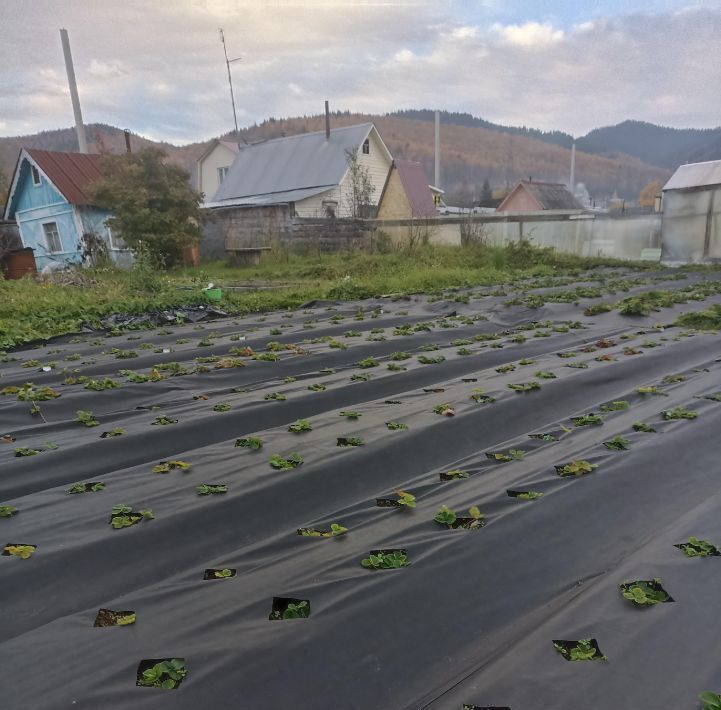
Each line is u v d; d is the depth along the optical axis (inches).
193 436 151.6
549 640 71.9
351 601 79.7
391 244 700.0
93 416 164.2
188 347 263.3
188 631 75.6
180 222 698.8
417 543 93.2
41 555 93.4
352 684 67.7
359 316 329.7
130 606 82.0
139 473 124.3
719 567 85.6
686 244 673.6
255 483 117.0
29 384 197.2
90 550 96.0
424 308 353.1
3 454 135.2
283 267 655.1
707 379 178.9
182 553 99.3
